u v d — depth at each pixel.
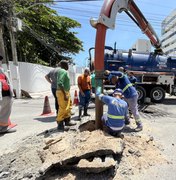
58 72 5.62
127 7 5.90
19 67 16.33
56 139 4.30
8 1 12.94
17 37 21.91
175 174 3.55
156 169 3.70
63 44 29.55
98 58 4.77
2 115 5.78
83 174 3.38
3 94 5.68
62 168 3.47
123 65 12.20
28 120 7.43
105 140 3.93
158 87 12.16
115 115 4.41
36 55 26.84
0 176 3.49
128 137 4.74
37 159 3.88
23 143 4.84
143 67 12.42
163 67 12.62
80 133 4.48
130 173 3.49
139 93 11.79
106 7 4.68
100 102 4.84
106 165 3.25
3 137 5.52
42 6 22.42
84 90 7.05
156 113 8.91
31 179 3.37
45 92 19.69
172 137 5.51
